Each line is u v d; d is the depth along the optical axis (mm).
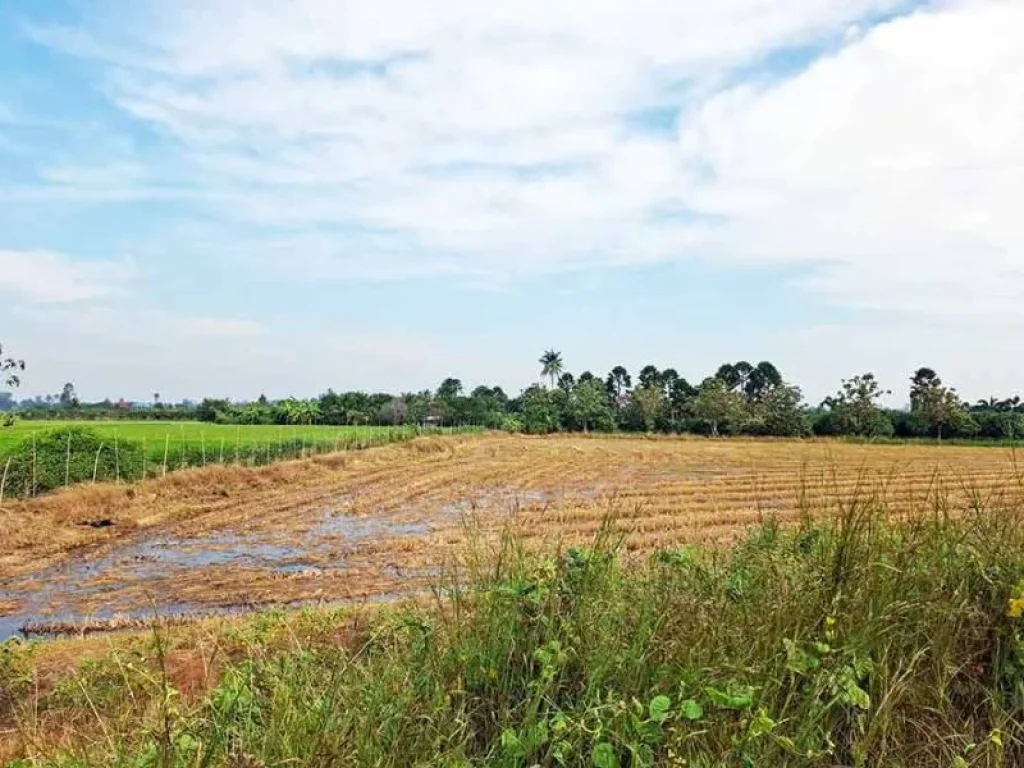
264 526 16266
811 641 3527
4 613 9602
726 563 4938
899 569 4020
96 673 5688
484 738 3371
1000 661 3756
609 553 4398
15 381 16781
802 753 3102
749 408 72250
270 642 6105
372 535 14977
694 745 3131
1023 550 4273
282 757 2930
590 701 3195
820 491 14852
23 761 3660
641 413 78750
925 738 3445
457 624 3814
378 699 3277
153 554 13320
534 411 75812
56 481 19469
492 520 16297
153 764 2998
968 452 37750
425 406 71875
